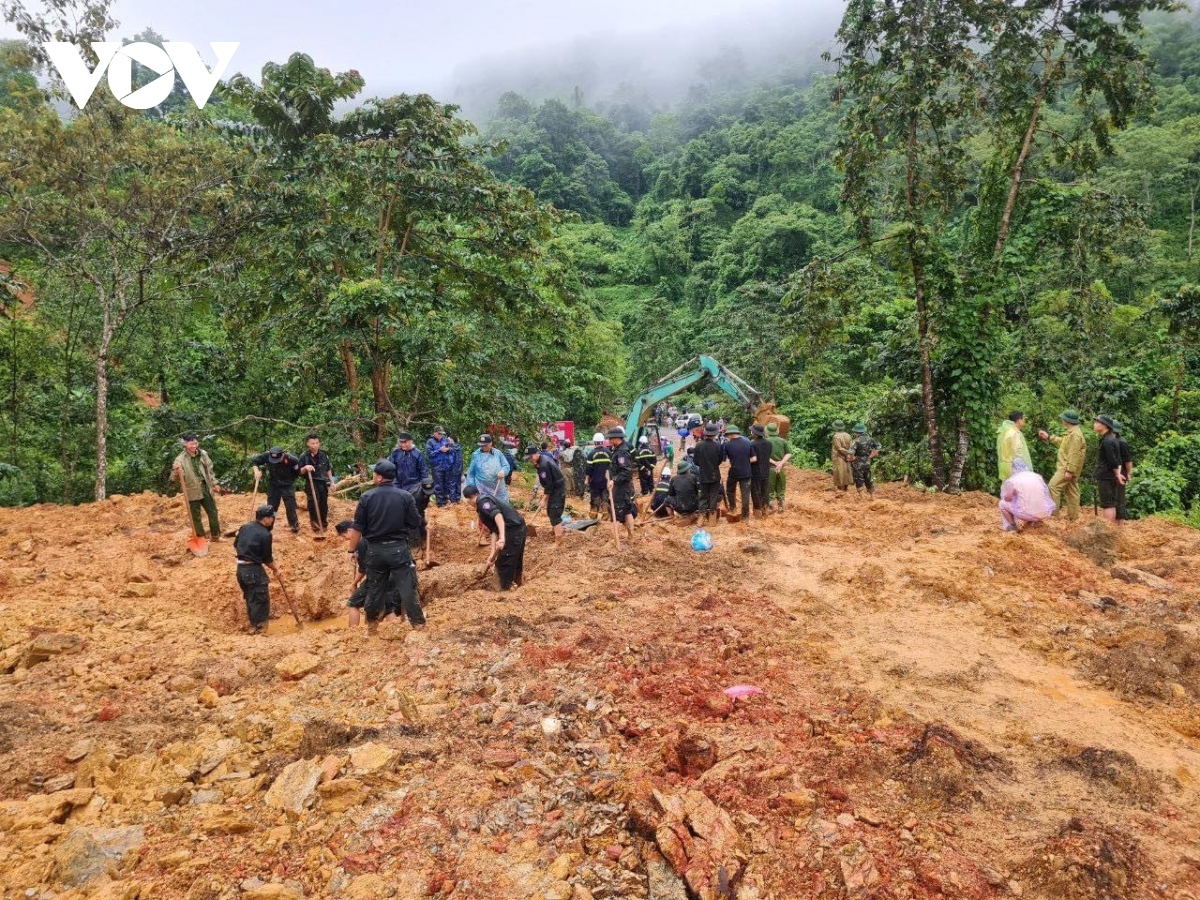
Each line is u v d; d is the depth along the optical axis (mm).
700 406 40500
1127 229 16453
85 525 12094
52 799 3938
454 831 3670
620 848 3514
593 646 6047
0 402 21328
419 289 19281
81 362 21844
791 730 4703
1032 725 5055
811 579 8711
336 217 19156
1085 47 15828
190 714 5203
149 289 20172
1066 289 18891
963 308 16469
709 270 86250
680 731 4578
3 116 17047
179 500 13844
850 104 18297
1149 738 4938
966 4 15641
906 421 19016
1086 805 4012
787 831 3594
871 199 17703
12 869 3400
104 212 18312
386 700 5227
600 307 62594
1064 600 7730
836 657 6227
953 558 9156
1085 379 19109
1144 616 7160
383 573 6875
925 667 5973
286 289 19438
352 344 18984
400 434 10906
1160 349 24484
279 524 12578
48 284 20141
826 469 27344
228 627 8289
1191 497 19703
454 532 11508
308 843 3617
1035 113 16406
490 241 21125
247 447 23094
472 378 19969
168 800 4004
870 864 3293
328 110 19875
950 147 17109
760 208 87438
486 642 6227
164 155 18281
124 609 8078
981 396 16781
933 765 4168
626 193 131625
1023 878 3318
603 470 13297
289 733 4641
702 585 8367
